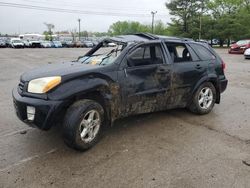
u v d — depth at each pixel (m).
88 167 3.51
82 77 3.88
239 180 3.23
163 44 4.96
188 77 5.20
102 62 4.44
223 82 5.90
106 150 3.98
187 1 56.69
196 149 4.05
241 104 6.62
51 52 30.64
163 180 3.23
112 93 4.17
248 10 55.38
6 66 15.03
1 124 5.06
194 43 5.60
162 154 3.88
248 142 4.32
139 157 3.78
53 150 3.97
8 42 47.47
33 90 3.75
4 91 8.06
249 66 15.07
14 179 3.22
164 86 4.86
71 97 3.71
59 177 3.27
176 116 5.56
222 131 4.78
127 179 3.24
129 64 4.41
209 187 3.09
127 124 5.05
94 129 4.05
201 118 5.47
